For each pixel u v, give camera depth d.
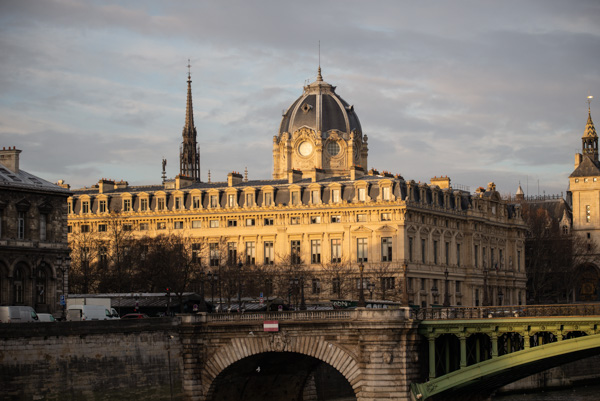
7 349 129.88
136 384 142.12
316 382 166.88
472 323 135.88
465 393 152.00
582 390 192.62
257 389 156.75
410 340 138.38
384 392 137.38
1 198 156.25
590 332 129.88
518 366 133.75
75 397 136.12
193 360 147.12
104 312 158.50
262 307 189.12
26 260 159.00
